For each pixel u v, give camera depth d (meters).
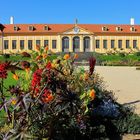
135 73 39.91
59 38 114.56
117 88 22.44
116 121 9.92
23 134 5.21
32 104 5.82
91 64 7.49
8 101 5.63
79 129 8.28
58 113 6.31
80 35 115.06
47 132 6.21
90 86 10.95
